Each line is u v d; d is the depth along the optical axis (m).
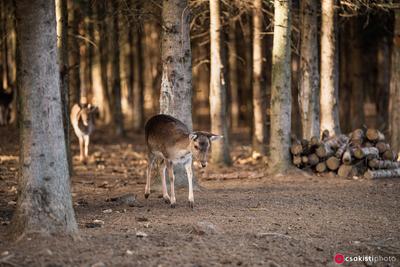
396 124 17.62
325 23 17.17
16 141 23.16
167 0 12.64
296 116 25.83
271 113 15.75
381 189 13.59
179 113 12.88
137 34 31.25
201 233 8.41
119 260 6.98
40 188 7.67
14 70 25.50
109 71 33.75
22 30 7.58
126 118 37.19
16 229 7.65
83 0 19.48
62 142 7.89
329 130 17.38
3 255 6.93
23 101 7.69
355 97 25.12
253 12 19.23
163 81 12.89
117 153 23.05
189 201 10.98
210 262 7.18
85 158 19.48
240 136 30.89
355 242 8.66
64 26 14.56
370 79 35.44
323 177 15.42
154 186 13.40
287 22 15.23
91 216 9.95
